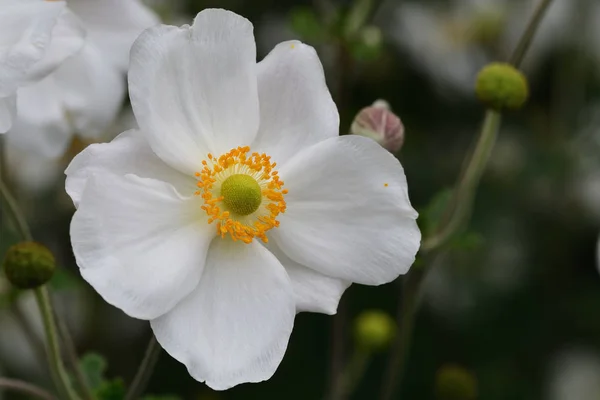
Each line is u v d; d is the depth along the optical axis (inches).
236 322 19.3
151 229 19.1
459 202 22.0
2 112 19.5
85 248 18.7
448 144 28.2
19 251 19.9
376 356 28.4
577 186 28.2
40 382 26.4
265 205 19.8
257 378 19.1
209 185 19.5
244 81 19.5
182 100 19.4
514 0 29.4
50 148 21.6
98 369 22.3
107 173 18.9
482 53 29.6
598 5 28.7
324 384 27.6
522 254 27.7
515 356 27.5
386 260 19.4
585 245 28.1
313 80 19.7
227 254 19.5
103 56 22.2
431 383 27.5
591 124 28.6
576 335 27.6
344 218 19.6
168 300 19.0
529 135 28.8
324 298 19.6
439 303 27.6
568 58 28.8
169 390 27.3
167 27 19.1
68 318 26.3
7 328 26.2
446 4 29.8
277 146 19.8
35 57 19.5
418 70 28.0
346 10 24.2
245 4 27.1
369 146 19.5
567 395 27.4
